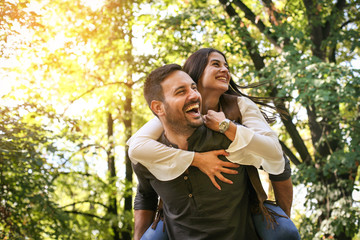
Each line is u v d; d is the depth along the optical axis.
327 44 8.89
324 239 8.30
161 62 10.25
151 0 10.08
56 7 9.64
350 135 8.20
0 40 6.38
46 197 7.59
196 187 2.05
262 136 2.02
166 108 2.01
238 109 2.21
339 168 8.13
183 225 2.12
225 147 2.04
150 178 2.21
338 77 7.52
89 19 10.02
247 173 2.16
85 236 9.75
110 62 10.67
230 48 9.03
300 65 7.73
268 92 8.59
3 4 6.17
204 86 2.20
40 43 7.27
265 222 2.21
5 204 7.21
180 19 9.22
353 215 8.11
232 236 2.07
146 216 2.57
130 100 12.01
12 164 6.70
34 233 7.67
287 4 9.12
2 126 6.15
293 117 8.70
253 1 11.25
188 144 2.07
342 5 9.57
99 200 10.95
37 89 8.89
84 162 10.27
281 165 2.13
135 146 2.12
